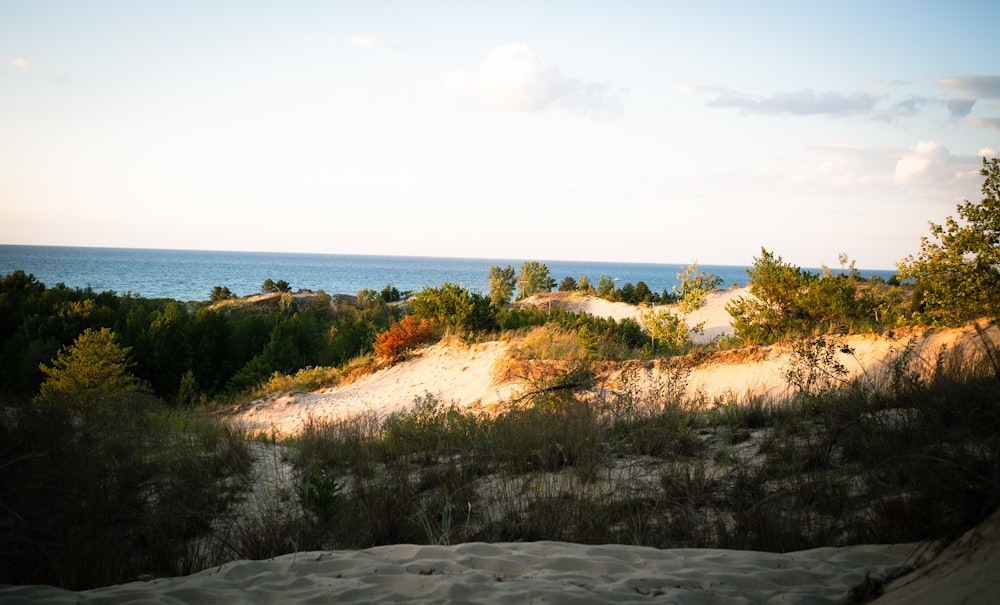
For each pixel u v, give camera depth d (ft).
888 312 45.50
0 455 17.48
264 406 62.64
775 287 50.65
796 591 10.88
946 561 10.12
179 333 73.41
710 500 17.26
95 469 20.83
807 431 20.79
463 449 25.18
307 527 17.03
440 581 11.73
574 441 22.99
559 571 12.39
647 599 10.67
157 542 16.78
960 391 16.62
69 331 71.41
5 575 13.76
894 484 15.48
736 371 41.27
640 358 49.21
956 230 38.11
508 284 170.71
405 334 72.08
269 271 574.15
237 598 11.57
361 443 27.25
